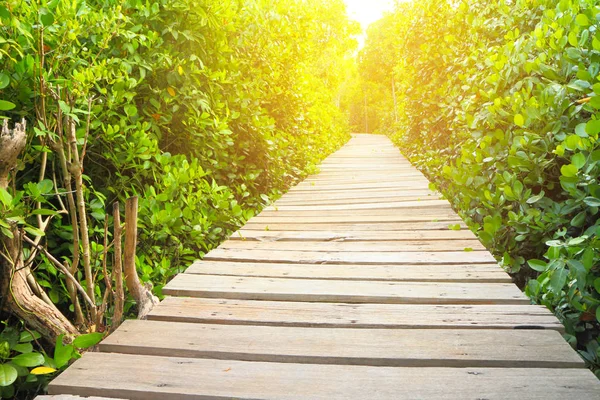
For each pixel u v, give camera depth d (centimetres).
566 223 321
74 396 164
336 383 169
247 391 164
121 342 200
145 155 340
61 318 239
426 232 388
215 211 403
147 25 412
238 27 546
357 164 983
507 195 326
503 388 163
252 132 576
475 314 225
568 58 320
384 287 264
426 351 190
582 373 172
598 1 336
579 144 261
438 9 891
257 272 296
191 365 183
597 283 221
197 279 282
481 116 432
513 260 329
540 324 212
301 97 812
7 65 271
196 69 439
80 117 315
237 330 213
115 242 220
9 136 201
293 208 520
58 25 284
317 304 243
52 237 315
